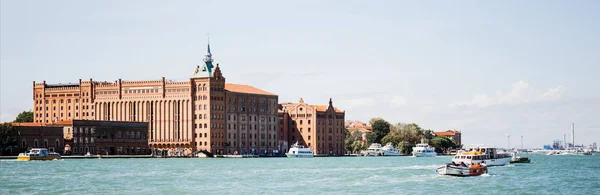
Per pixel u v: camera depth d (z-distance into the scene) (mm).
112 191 160250
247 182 182375
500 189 163125
